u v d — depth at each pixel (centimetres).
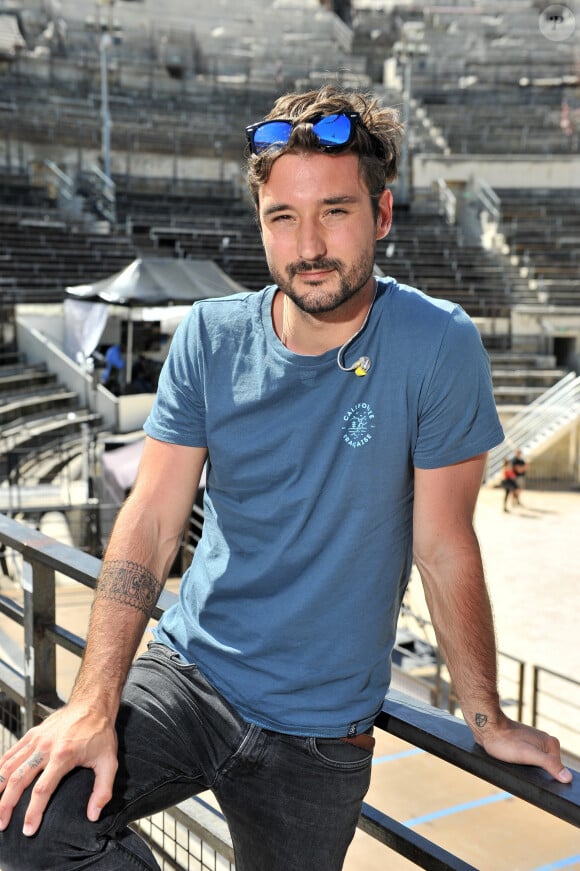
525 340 3225
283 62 4981
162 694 171
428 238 3869
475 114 4719
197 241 3494
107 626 164
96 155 4062
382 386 164
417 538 173
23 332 2500
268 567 171
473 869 163
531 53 5059
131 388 2231
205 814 246
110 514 1303
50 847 139
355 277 160
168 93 4597
